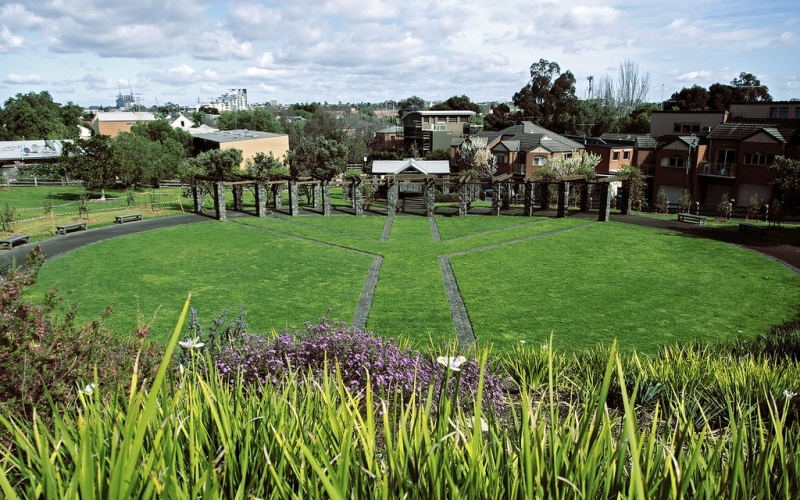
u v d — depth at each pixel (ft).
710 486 5.37
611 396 16.81
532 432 5.79
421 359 18.63
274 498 5.25
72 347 12.92
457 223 103.65
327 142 175.63
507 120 237.86
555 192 127.85
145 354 15.21
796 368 20.01
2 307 11.89
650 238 85.66
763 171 116.06
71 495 4.43
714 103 192.65
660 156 131.13
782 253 73.72
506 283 61.67
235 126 265.13
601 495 5.03
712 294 56.39
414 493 5.21
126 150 140.56
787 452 6.33
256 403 7.73
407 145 231.71
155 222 101.81
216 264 70.74
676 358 21.90
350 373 16.42
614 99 293.64
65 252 76.28
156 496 4.77
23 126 239.71
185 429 6.30
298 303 54.44
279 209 120.16
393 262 72.79
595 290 58.34
